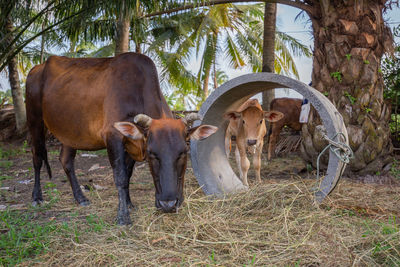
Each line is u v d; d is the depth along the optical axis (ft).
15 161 27.76
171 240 10.03
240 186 16.25
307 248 9.22
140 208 12.98
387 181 17.03
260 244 9.64
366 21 18.28
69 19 26.00
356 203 13.15
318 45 19.13
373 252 8.88
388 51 18.94
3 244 9.98
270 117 17.74
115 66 12.89
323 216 11.17
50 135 36.81
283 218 11.09
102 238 10.44
